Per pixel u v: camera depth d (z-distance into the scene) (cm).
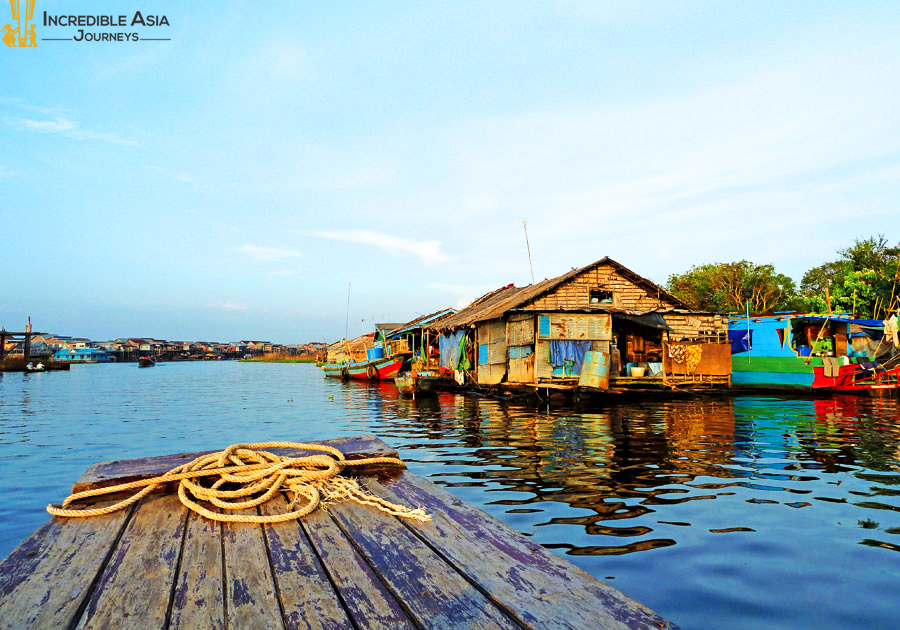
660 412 1711
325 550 288
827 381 2170
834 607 419
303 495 376
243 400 2572
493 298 3422
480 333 2638
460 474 866
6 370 6191
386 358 3641
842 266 3950
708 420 1506
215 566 268
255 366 10550
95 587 245
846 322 2395
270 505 367
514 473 870
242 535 312
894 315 2378
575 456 1009
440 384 3027
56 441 1321
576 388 1969
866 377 2202
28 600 231
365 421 1678
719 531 588
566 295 2422
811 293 4550
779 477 831
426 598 233
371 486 403
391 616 219
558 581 247
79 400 2589
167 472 398
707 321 2306
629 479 824
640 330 2495
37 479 909
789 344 2288
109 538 304
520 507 680
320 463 407
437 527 320
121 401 2531
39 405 2317
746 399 2089
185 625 212
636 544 550
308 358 14712
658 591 446
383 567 265
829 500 704
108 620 215
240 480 388
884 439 1173
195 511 348
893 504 686
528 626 206
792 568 491
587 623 208
